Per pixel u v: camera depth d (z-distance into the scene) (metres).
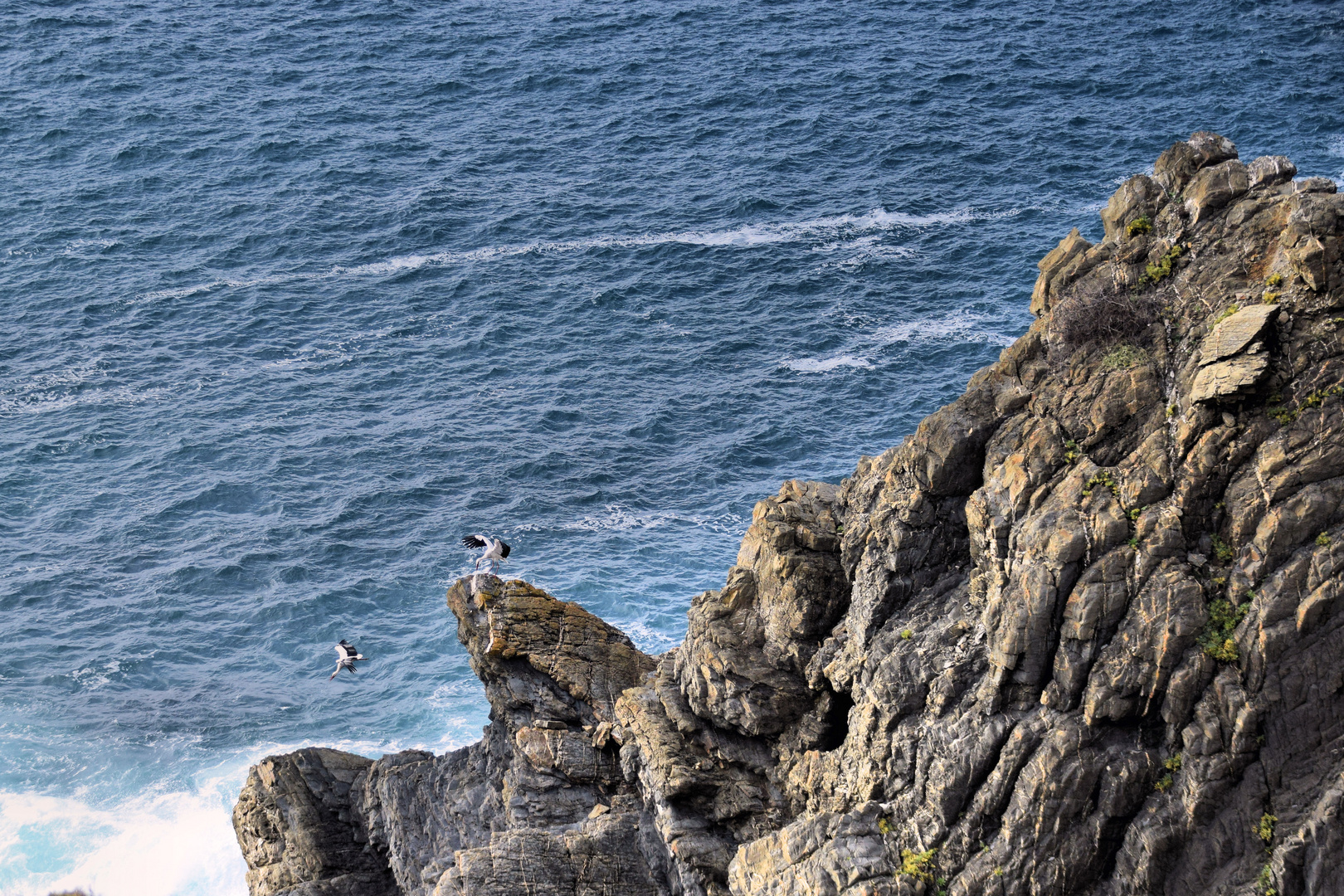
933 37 131.62
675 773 29.11
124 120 115.00
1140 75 117.81
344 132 114.50
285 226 98.31
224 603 60.19
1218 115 108.12
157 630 58.50
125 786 49.56
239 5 143.88
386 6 144.25
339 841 38.94
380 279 91.31
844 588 28.58
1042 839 21.36
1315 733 19.72
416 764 38.59
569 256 93.50
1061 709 21.73
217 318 86.50
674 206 100.50
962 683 23.48
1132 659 20.97
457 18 141.62
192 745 51.62
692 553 61.12
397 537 64.06
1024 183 100.56
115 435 73.62
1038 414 24.27
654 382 77.00
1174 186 24.88
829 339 80.56
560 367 79.31
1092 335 24.39
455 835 35.59
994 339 79.19
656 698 31.83
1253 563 20.59
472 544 36.28
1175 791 20.67
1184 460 21.70
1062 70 120.75
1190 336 23.22
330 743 51.50
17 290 89.44
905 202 98.94
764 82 122.81
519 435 71.94
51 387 78.38
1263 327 21.05
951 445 24.92
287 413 75.38
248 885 41.22
